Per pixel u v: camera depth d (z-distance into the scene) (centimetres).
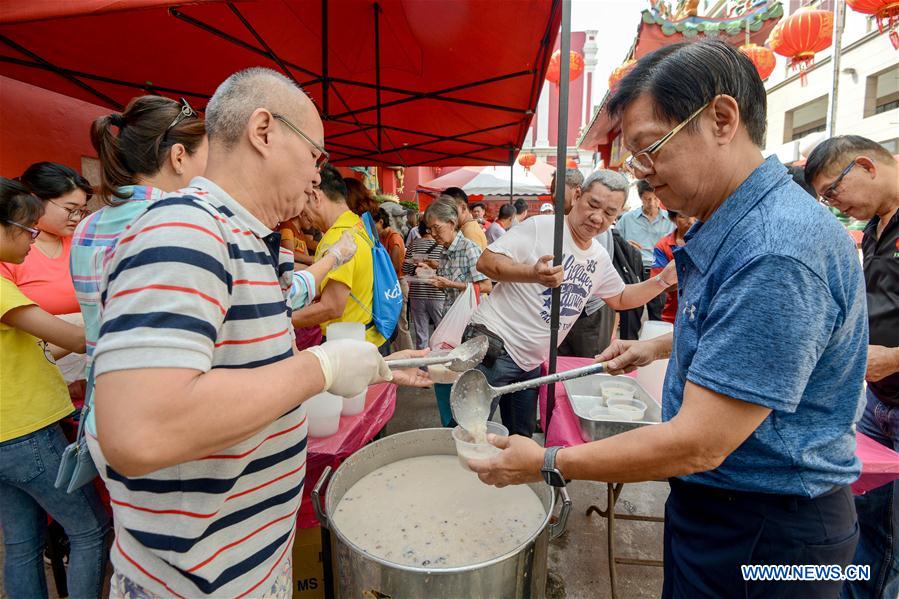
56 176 175
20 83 277
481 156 572
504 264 195
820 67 888
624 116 85
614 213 192
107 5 165
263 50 280
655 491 257
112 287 62
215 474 73
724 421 71
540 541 107
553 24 248
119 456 55
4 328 137
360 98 381
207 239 64
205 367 61
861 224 452
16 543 151
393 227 512
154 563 76
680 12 530
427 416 353
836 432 81
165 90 323
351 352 79
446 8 245
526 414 224
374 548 112
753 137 80
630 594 188
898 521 153
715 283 78
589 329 310
